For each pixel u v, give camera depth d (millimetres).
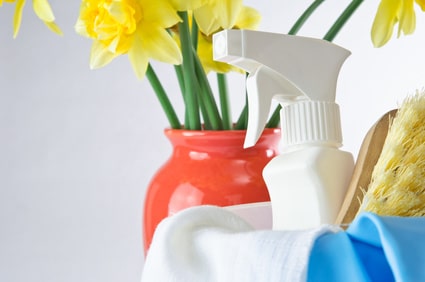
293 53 410
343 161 417
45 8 503
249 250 290
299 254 264
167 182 520
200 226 368
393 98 1223
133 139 1478
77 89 1526
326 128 418
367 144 408
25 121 1563
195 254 347
